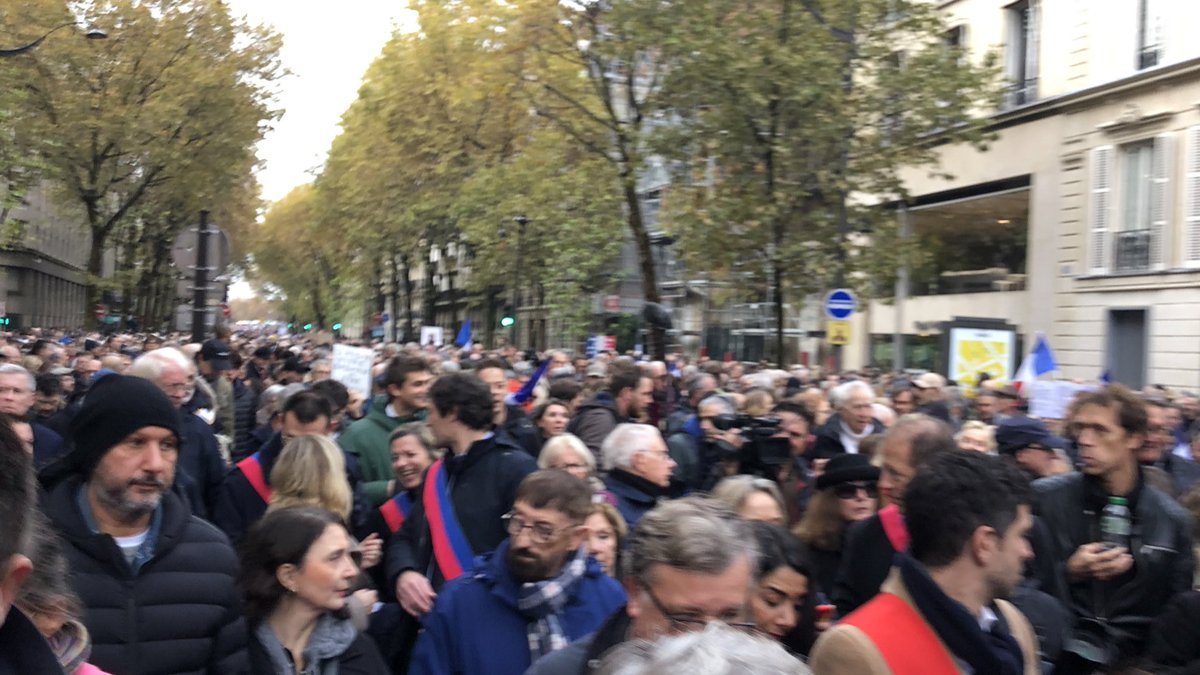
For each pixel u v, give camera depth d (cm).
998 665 288
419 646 403
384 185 4241
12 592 172
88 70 3288
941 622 288
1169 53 2516
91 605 365
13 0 3083
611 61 2414
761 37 2103
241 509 637
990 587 306
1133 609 459
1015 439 609
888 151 2222
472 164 3731
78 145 3369
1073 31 2828
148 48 3353
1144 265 2583
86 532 368
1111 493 475
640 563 274
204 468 690
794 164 2184
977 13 3180
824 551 522
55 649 228
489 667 389
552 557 394
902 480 451
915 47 2567
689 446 805
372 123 4231
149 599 374
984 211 3316
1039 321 2948
